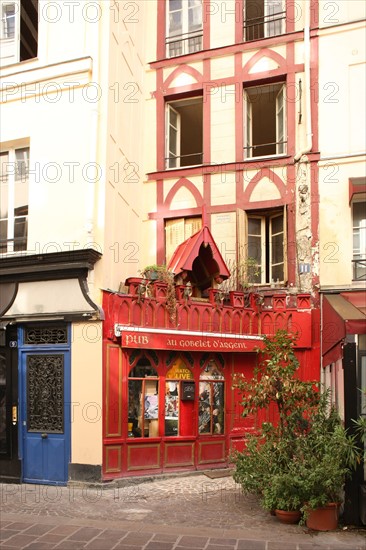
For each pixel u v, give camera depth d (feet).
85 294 25.80
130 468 25.91
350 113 31.22
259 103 35.70
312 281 30.76
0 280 27.73
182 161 37.45
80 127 27.58
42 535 18.37
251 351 29.76
